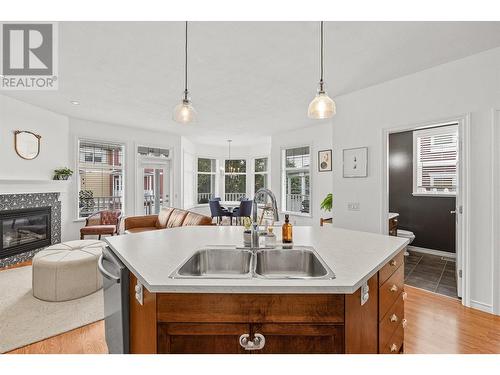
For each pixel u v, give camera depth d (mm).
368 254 1387
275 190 6395
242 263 1545
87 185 5203
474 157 2445
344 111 3572
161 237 1908
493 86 2348
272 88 3387
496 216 2326
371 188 3287
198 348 1013
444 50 2395
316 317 993
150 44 2309
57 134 4582
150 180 6137
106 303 1545
